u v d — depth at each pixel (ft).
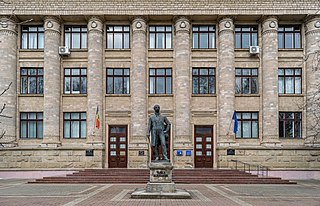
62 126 102.89
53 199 53.57
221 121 100.48
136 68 101.91
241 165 97.71
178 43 102.27
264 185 77.30
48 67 101.09
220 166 98.12
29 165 97.55
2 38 100.68
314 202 51.62
